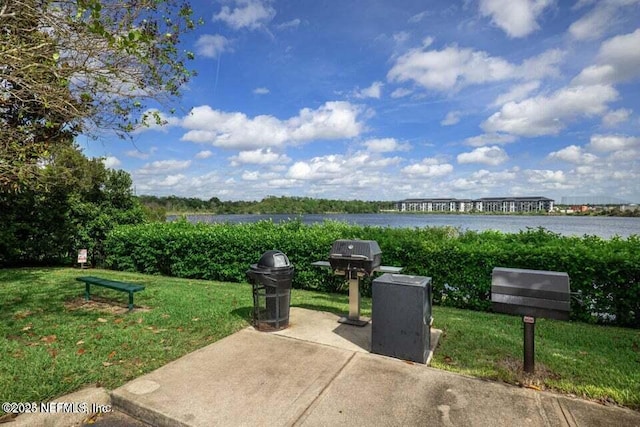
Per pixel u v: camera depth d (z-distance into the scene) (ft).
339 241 17.39
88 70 17.24
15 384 10.60
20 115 19.36
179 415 9.20
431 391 10.55
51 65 16.35
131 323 16.76
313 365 12.31
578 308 19.17
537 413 9.42
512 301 11.55
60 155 36.04
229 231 30.99
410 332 12.78
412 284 12.87
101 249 39.27
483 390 10.63
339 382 11.07
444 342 14.82
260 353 13.34
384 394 10.37
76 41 16.61
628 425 8.88
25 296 22.17
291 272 16.37
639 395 10.28
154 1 17.58
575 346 14.61
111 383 10.97
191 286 26.61
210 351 13.50
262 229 31.68
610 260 18.26
